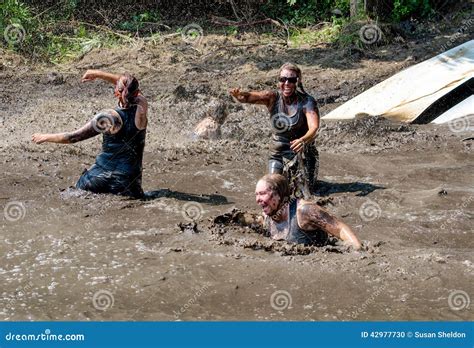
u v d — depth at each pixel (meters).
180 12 36.56
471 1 35.41
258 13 36.38
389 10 33.91
